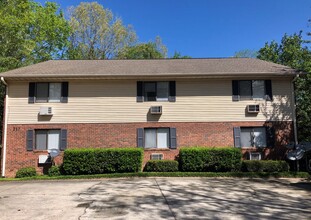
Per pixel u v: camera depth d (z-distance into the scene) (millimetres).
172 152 15070
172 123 15250
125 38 34875
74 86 15430
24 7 21953
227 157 13883
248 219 6406
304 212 7051
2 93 18094
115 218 6461
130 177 13141
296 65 21281
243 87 15516
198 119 15266
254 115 15266
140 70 15867
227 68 16047
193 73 14992
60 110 15227
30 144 14898
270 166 13820
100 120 15234
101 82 15492
